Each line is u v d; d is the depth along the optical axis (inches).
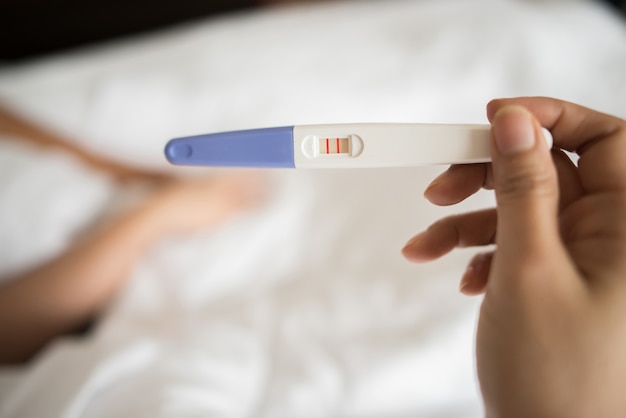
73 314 17.1
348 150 10.9
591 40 20.4
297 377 14.4
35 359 17.0
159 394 13.5
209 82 20.6
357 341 14.8
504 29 20.1
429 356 14.2
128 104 21.0
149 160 21.6
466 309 14.6
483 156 10.6
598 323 9.6
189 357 14.5
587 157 10.5
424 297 15.2
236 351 14.9
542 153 9.5
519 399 10.0
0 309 16.5
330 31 21.9
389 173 16.1
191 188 19.4
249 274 17.8
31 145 21.5
